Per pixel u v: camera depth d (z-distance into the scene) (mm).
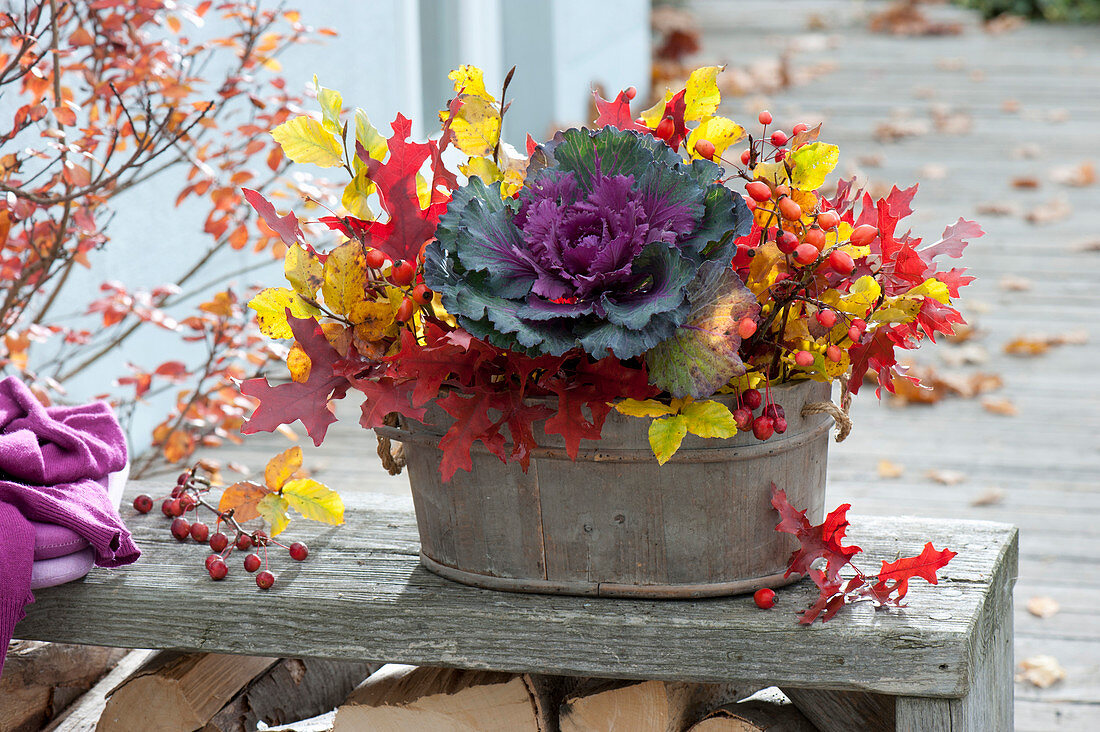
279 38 3414
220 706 2906
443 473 2680
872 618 2725
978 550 2854
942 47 14336
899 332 2713
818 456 2775
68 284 4023
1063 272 7035
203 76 4574
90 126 3229
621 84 11102
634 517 2730
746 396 2697
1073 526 4109
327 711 3039
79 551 2822
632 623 2734
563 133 2703
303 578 2826
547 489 2734
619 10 10891
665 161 2695
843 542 2877
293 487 2838
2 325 3303
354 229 2742
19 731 3000
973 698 2750
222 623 2809
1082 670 3430
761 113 2756
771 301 2715
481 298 2650
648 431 2682
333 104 2748
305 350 2711
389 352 2738
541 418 2689
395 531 2926
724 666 2729
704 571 2746
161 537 2926
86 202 3285
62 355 4027
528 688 2840
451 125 2779
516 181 2793
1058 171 8969
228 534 2930
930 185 8773
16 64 3135
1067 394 5414
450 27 7148
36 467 2848
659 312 2619
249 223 4770
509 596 2775
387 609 2777
